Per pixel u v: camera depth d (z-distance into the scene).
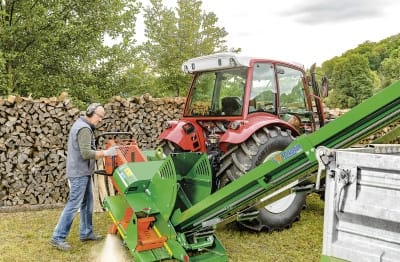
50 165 6.29
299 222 4.90
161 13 16.72
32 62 9.53
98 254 3.92
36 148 6.32
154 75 15.47
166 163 3.40
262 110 4.65
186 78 15.80
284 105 4.90
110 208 3.89
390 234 1.67
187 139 4.93
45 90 9.60
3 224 4.97
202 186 3.48
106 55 10.67
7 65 9.45
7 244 4.21
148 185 3.63
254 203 3.14
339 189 1.84
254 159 4.19
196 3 16.88
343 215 1.83
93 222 5.11
